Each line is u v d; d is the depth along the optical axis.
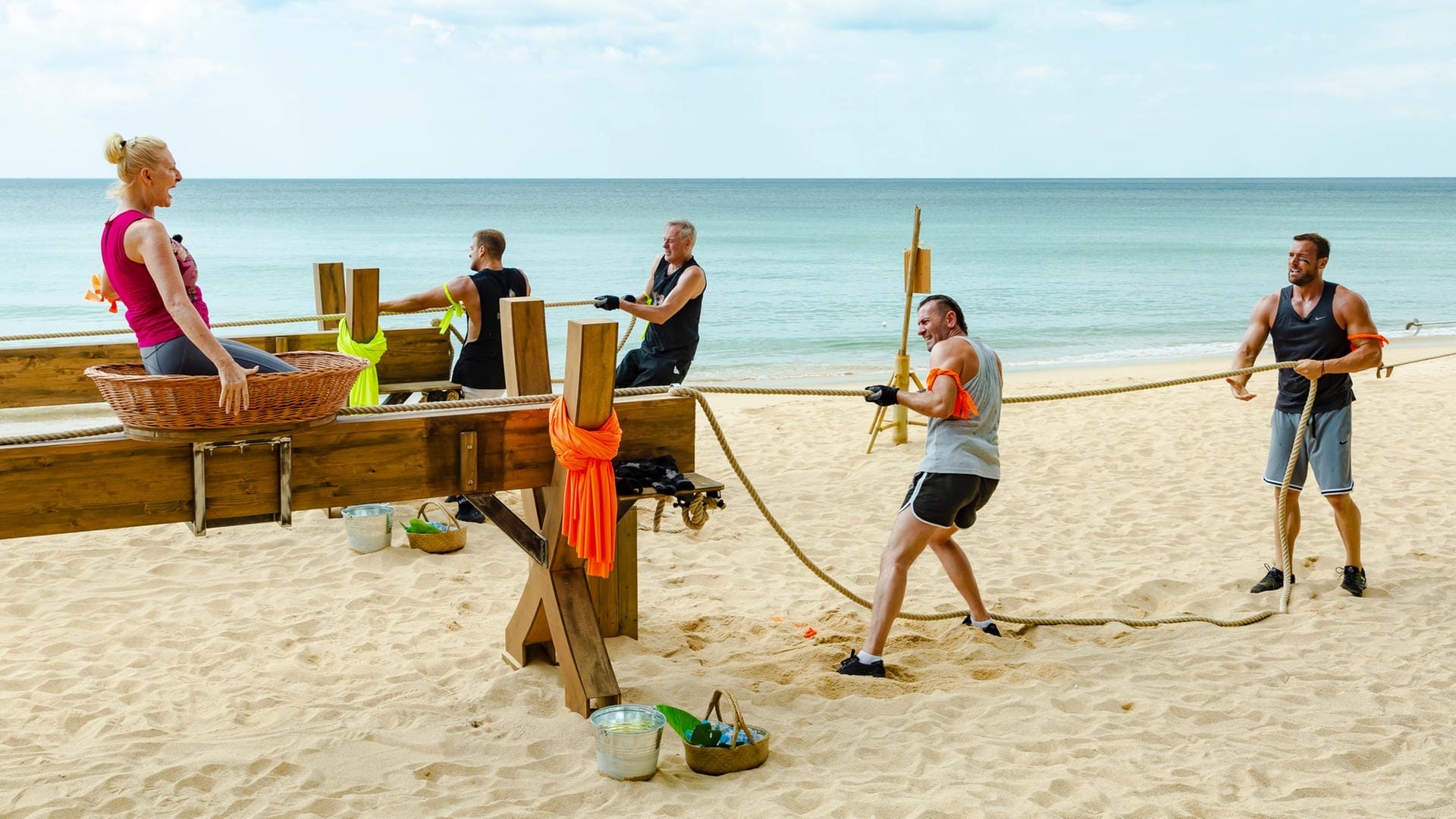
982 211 90.62
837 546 7.08
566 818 3.58
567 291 30.52
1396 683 4.71
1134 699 4.57
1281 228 67.94
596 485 4.10
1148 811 3.58
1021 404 12.59
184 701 4.54
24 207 74.00
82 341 20.12
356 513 6.75
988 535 7.24
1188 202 116.44
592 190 162.62
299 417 3.73
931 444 4.81
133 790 3.70
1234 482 8.65
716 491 4.43
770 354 19.94
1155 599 6.06
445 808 3.63
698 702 4.50
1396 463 9.18
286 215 69.44
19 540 6.81
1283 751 4.07
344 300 7.93
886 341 21.17
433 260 38.59
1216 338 22.48
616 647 5.12
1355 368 5.55
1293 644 5.24
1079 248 48.69
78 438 3.69
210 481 3.81
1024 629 5.50
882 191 164.50
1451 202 120.06
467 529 7.19
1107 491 8.41
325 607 5.77
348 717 4.37
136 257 3.53
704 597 6.02
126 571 6.30
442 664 4.98
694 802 3.68
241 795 3.70
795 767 3.96
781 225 65.38
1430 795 3.70
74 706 4.46
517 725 4.29
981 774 3.86
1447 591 5.95
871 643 4.80
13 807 3.58
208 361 3.65
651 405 4.52
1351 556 5.96
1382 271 38.88
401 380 8.17
